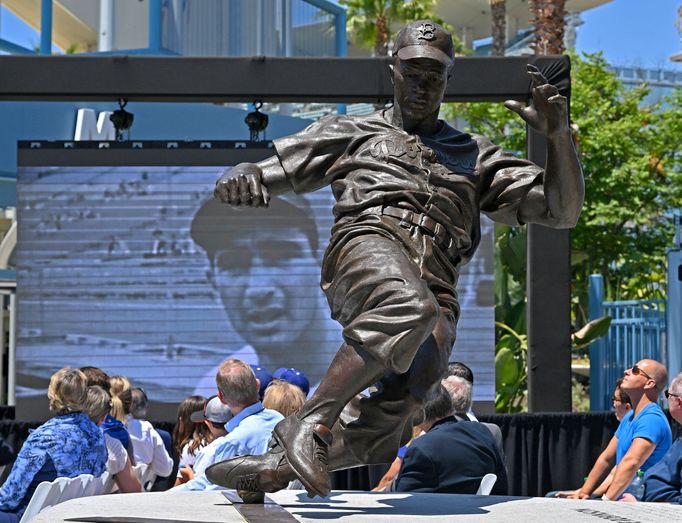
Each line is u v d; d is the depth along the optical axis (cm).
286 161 384
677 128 2303
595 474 695
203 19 1547
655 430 606
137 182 916
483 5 3431
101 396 596
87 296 918
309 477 324
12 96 835
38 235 912
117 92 832
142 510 346
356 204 366
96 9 1678
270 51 1570
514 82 826
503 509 359
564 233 852
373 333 326
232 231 927
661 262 2238
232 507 354
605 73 2395
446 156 380
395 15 2508
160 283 923
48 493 470
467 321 926
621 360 1270
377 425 346
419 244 359
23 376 916
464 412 555
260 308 930
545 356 852
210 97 841
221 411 596
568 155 356
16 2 1819
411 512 348
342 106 1758
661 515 354
